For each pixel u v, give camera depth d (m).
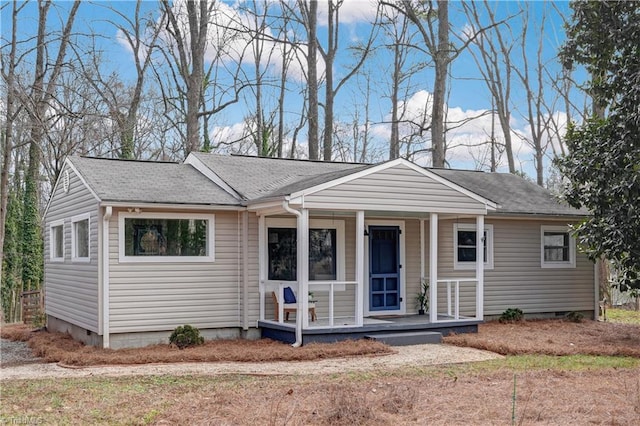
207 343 13.71
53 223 17.62
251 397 8.50
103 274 13.16
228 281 14.41
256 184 15.38
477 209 14.97
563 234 18.77
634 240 13.56
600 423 7.26
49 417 7.59
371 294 16.12
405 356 12.27
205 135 30.95
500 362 11.52
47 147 25.94
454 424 7.18
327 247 15.67
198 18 29.12
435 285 14.63
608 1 14.00
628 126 13.50
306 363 11.63
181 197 13.88
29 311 20.45
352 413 7.29
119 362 11.73
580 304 18.75
